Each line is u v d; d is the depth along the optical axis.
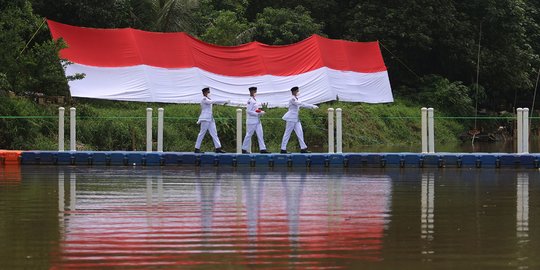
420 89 52.00
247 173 23.55
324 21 52.28
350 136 40.47
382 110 45.22
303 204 16.28
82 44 36.50
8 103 29.70
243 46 40.16
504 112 53.88
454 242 12.15
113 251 11.49
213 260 10.91
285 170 24.66
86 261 10.87
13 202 16.48
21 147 29.61
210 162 25.88
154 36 38.28
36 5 39.47
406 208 15.76
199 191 18.58
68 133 31.50
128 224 13.73
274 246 11.84
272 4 52.62
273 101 38.88
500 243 12.07
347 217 14.55
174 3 42.78
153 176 22.38
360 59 43.03
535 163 25.39
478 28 53.72
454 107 50.75
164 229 13.24
